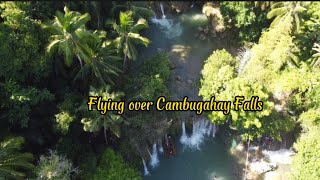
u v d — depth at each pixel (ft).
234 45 181.57
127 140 140.15
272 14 154.40
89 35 122.62
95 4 156.66
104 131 135.95
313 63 148.15
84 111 129.08
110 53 136.26
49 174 110.42
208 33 188.24
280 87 143.33
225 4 169.17
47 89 136.87
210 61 148.05
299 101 143.43
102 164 132.77
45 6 146.20
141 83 141.08
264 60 146.41
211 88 138.62
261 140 153.17
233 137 154.51
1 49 121.29
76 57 142.41
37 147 131.75
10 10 129.80
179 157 153.38
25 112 124.47
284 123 137.90
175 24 194.08
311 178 123.34
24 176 112.78
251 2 163.43
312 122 135.03
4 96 124.16
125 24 133.18
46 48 126.93
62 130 126.00
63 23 118.42
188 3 199.21
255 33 169.58
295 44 154.30
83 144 139.13
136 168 140.97
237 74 145.07
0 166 105.19
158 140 147.13
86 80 139.44
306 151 128.16
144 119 137.18
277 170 147.23
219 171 149.89
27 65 128.06
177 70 172.76
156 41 185.98
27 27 129.29
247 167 149.69
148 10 169.07
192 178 148.66
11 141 106.93
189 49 182.80
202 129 157.48
